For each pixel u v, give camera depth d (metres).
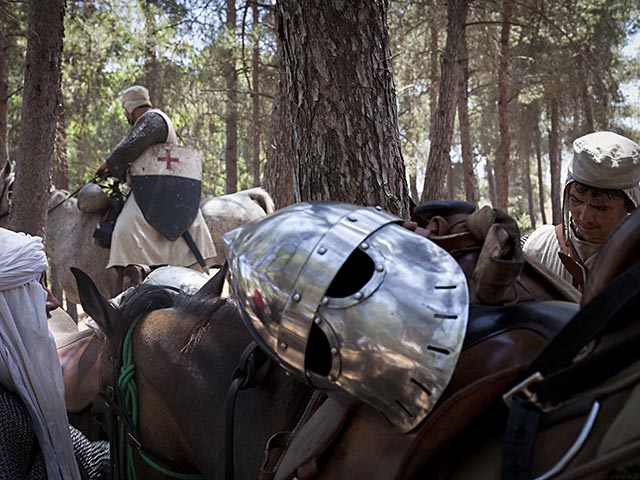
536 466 1.18
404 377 1.33
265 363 1.89
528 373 1.21
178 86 14.75
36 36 5.98
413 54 18.16
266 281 1.45
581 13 17.36
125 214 6.66
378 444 1.41
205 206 7.36
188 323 2.15
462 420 1.30
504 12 16.27
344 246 1.41
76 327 3.00
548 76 17.81
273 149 10.93
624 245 1.20
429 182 12.60
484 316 1.39
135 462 2.25
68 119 14.39
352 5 2.96
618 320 1.19
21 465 2.17
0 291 2.15
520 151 31.30
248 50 14.02
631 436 1.06
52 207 7.25
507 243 1.40
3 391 2.20
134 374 2.21
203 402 2.04
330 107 2.96
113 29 11.69
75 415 2.50
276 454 1.72
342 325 1.37
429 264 1.40
